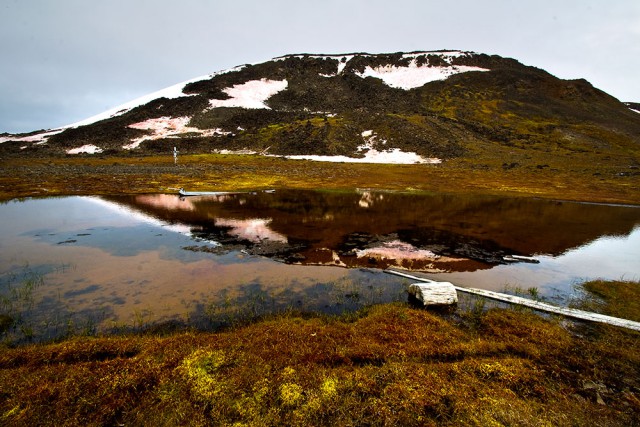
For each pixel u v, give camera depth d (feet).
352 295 49.52
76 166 237.25
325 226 91.71
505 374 29.68
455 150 310.65
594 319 42.32
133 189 147.54
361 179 204.44
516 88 506.48
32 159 293.43
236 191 152.15
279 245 73.51
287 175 214.90
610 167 258.57
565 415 25.35
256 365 29.84
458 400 26.18
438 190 170.91
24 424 22.80
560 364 32.30
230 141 377.71
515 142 344.08
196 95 506.89
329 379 27.99
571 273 62.39
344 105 505.25
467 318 42.57
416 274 59.06
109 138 384.68
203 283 52.60
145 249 69.10
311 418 24.18
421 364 30.91
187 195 137.80
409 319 40.37
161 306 44.57
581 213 121.90
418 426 23.75
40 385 26.50
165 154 332.80
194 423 23.39
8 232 79.66
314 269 59.98
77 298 46.37
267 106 508.12
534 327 39.42
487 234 88.63
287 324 38.58
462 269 62.49
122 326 39.19
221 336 35.40
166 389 26.68
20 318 40.63
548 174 231.09
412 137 339.16
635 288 54.60
